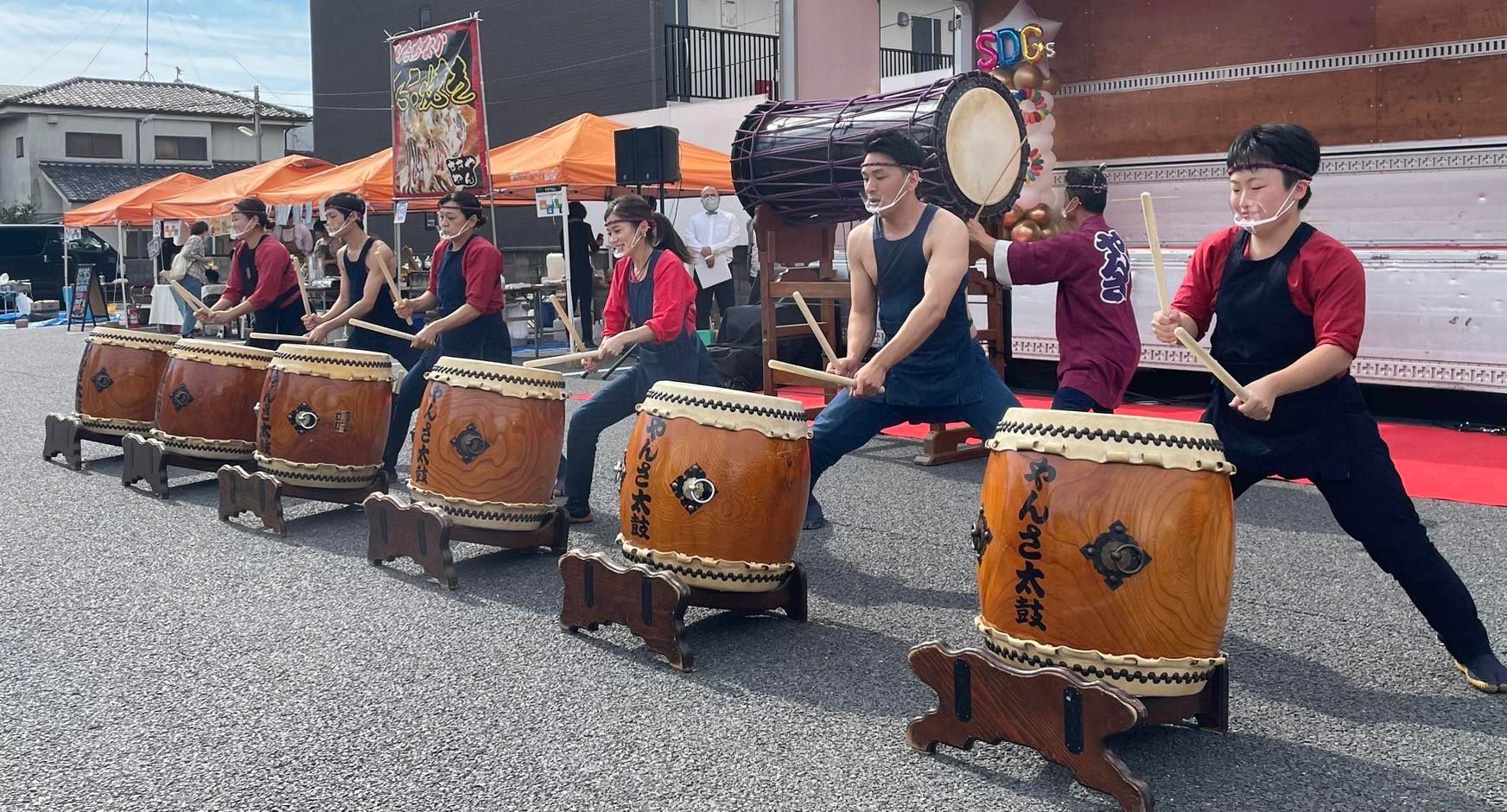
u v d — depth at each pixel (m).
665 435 3.86
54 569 4.76
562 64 22.25
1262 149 3.22
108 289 27.59
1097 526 2.80
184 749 3.05
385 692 3.45
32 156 39.41
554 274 14.27
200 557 4.96
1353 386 3.39
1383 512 3.37
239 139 42.78
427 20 25.14
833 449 4.46
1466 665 3.45
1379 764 2.94
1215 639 2.94
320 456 5.40
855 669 3.64
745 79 21.95
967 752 3.03
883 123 6.48
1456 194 8.26
